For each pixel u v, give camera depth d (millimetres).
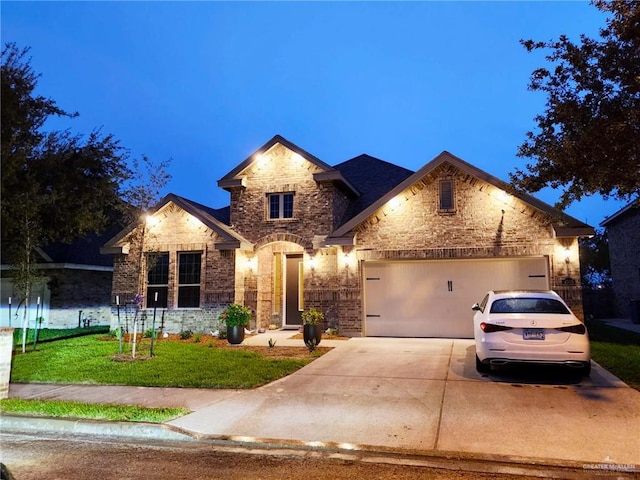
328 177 16094
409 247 14164
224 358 11094
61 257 19297
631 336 14164
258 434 6125
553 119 9836
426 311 14156
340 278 14656
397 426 6266
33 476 5027
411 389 8039
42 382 9148
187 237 16703
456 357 10805
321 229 16281
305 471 5082
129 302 17000
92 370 10008
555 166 9594
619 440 5586
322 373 9445
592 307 22375
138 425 6484
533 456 5191
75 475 5043
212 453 5703
